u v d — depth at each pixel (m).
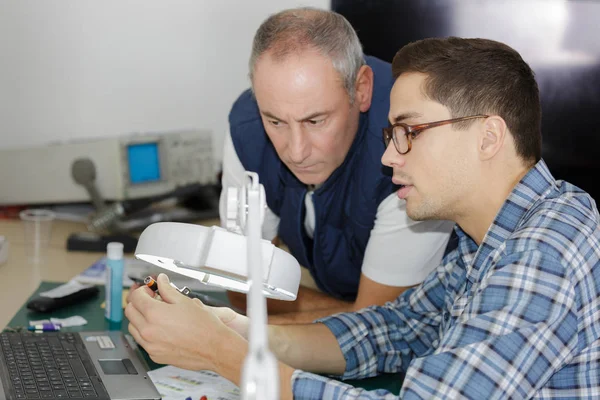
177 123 2.89
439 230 1.58
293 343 1.38
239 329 1.33
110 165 2.43
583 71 1.59
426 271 1.64
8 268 2.00
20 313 1.64
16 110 2.83
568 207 1.09
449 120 1.14
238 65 2.87
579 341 1.05
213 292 1.85
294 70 1.37
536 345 0.99
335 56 1.40
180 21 2.82
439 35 1.82
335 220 1.73
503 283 1.03
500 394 0.99
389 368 1.46
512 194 1.14
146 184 2.48
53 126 2.85
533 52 1.66
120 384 1.23
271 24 1.43
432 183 1.17
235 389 1.28
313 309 1.80
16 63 2.80
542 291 1.01
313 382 1.09
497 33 1.72
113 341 1.44
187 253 1.00
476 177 1.16
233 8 2.82
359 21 1.97
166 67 2.85
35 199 2.50
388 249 1.61
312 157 1.47
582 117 1.61
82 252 2.20
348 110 1.47
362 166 1.61
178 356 1.15
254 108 1.74
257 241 0.72
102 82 2.84
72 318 1.62
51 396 1.16
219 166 2.90
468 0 1.76
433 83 1.14
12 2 2.76
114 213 2.38
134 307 1.18
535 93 1.18
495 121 1.13
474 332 1.01
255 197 0.88
